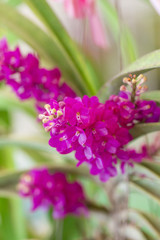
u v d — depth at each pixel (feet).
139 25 2.14
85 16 1.35
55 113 0.85
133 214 1.28
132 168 1.11
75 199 1.27
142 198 1.60
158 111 0.96
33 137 1.32
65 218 1.57
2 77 1.08
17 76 1.07
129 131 0.98
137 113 0.96
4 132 1.51
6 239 1.65
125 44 1.30
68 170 1.29
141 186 1.15
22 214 1.68
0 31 1.34
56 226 1.57
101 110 0.88
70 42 1.11
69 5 1.34
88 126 0.86
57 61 1.12
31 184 1.26
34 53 1.11
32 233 1.85
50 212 1.59
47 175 1.27
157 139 1.19
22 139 1.30
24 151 1.63
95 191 1.63
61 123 0.85
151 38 2.16
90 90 1.14
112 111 0.89
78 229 1.63
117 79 0.98
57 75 1.08
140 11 2.11
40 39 1.11
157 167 1.05
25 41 1.11
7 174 1.31
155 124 0.92
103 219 1.43
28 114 1.44
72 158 1.27
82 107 0.85
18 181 1.35
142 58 0.91
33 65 1.06
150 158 1.16
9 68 1.06
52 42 1.10
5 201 1.63
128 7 2.07
